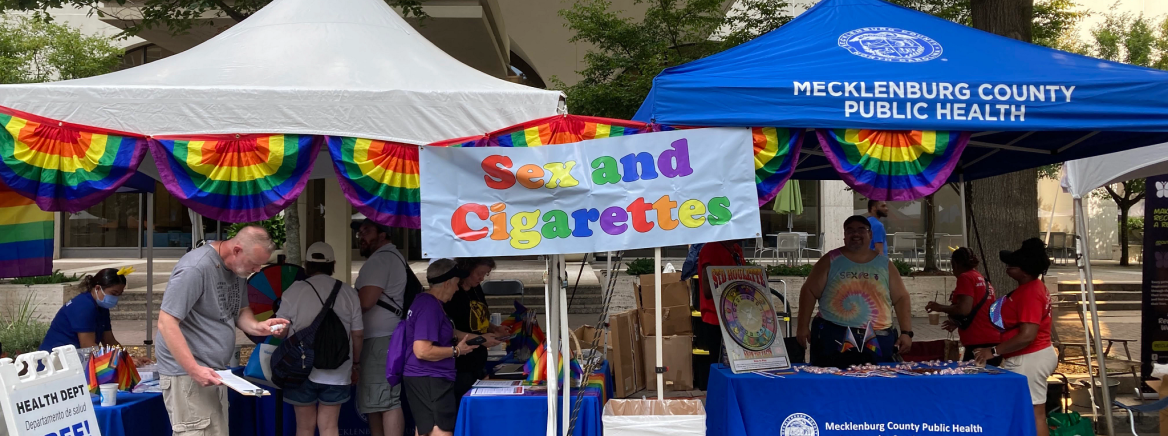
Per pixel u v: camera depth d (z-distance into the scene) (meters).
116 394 4.41
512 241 4.03
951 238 19.56
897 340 5.43
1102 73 4.20
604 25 13.15
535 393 4.39
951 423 4.43
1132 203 22.25
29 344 8.61
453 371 4.63
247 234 4.05
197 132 4.07
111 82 4.24
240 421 5.14
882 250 7.97
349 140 4.11
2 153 3.86
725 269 5.05
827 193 19.80
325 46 4.71
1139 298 15.96
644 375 7.18
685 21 12.78
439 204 4.02
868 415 4.46
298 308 4.49
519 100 4.20
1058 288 16.19
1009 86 4.09
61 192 3.95
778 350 4.93
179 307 3.91
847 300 5.18
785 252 18.38
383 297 4.95
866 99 4.08
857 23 4.88
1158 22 23.36
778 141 4.14
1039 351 5.11
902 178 4.12
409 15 12.27
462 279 5.23
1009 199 7.48
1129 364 7.66
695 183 4.07
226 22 11.77
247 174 4.07
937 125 4.08
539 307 13.45
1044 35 12.67
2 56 14.90
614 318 6.82
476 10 12.39
